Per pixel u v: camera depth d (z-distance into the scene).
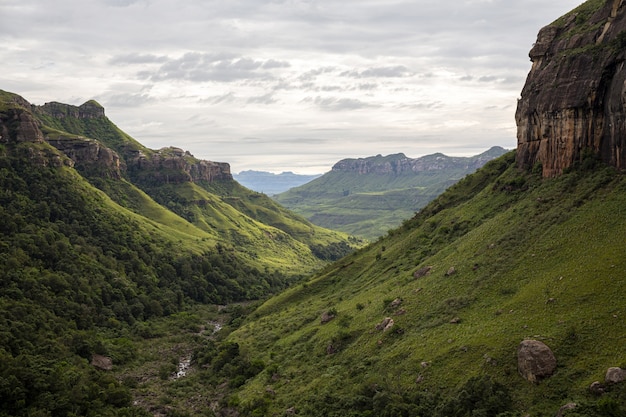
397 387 65.06
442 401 57.66
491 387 54.22
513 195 105.81
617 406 44.72
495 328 63.81
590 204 78.19
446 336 68.69
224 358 113.75
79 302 138.25
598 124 85.69
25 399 80.31
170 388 104.88
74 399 83.12
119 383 101.62
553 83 96.06
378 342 79.19
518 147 114.62
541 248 75.94
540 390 51.97
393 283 103.50
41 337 108.62
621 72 80.25
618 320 54.53
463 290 78.56
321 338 96.69
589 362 51.81
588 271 64.06
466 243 95.88
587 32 95.38
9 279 124.75
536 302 64.56
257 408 80.12
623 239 65.94
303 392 78.81
